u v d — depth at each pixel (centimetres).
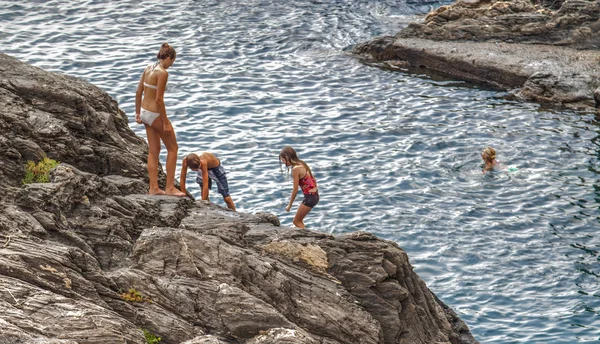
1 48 7756
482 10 9000
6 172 2917
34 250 2342
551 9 9469
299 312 2698
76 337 2061
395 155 5822
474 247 4497
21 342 1925
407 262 3067
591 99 7200
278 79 7556
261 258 2841
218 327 2481
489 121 6656
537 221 4834
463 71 8125
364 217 4816
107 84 7031
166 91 6956
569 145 6109
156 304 2469
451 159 5772
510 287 4088
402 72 8162
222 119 6391
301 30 9194
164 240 2706
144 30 8731
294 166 4209
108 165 3478
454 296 3991
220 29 8969
